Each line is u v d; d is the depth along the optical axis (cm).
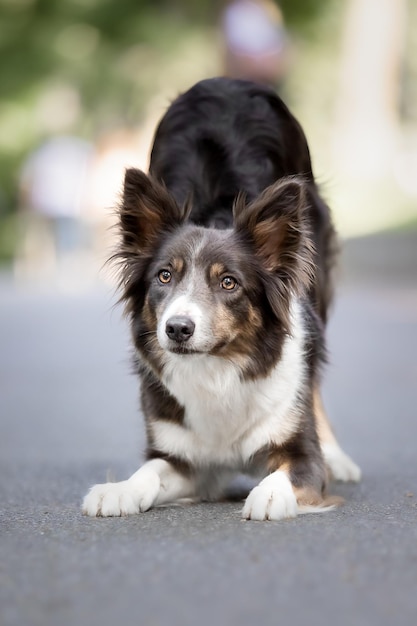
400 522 581
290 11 4431
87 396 1255
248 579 453
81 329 1906
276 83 1529
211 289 696
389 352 1595
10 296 2464
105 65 4022
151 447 721
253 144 831
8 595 437
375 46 4531
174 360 700
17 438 984
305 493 661
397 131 5575
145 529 571
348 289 2552
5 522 598
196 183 810
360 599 425
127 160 2673
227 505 686
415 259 2869
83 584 450
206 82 870
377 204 3897
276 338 712
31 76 4088
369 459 866
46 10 4128
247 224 723
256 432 702
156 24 4044
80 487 735
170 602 423
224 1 4116
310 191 867
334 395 1241
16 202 4072
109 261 750
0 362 1541
